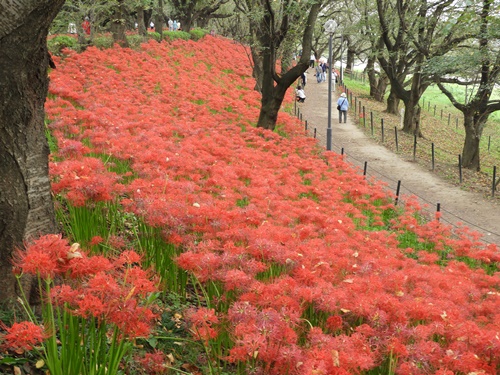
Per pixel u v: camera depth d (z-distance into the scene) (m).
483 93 20.92
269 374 3.87
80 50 24.31
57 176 6.30
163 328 5.03
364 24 31.83
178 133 14.28
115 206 6.64
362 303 4.48
